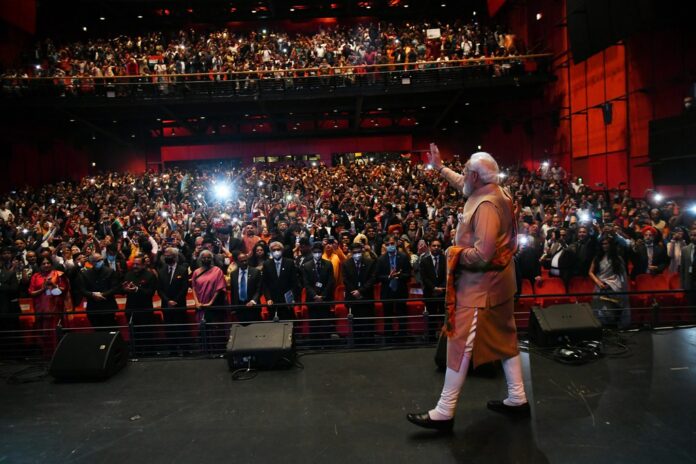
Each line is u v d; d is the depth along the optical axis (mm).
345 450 3389
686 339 5340
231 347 4941
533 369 4688
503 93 23953
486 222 3408
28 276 8391
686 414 3703
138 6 30156
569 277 7672
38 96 21750
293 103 25109
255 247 8094
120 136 31938
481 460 3207
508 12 26500
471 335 3539
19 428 3842
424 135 33969
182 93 22344
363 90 22219
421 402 4129
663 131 14508
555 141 22125
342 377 4734
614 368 4629
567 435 3467
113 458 3373
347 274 7211
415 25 27891
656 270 7934
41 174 27422
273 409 4078
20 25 25547
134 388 4598
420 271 7223
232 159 33188
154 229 12945
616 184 17578
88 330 6945
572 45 17500
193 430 3748
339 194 18969
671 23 13508
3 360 5742
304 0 31266
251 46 24516
